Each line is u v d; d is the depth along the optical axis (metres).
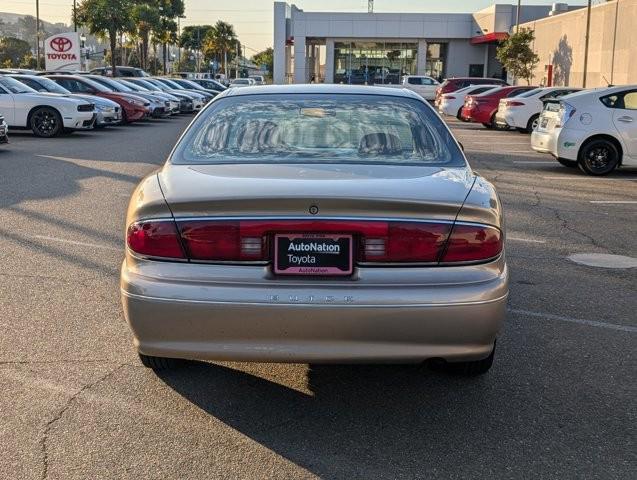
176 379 4.20
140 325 3.40
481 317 3.35
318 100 4.71
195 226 3.35
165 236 3.38
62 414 3.74
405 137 4.33
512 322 5.25
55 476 3.18
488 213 3.43
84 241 7.38
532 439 3.55
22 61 93.94
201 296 3.30
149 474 3.20
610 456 3.40
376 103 4.70
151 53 97.75
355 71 55.97
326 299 3.25
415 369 4.41
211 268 3.34
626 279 6.42
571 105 13.12
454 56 55.34
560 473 3.25
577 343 4.86
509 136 23.19
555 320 5.31
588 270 6.72
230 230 3.33
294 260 3.33
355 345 3.32
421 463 3.32
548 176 13.23
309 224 3.30
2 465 3.26
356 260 3.33
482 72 55.28
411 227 3.32
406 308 3.27
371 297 3.26
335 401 3.97
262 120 4.47
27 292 5.71
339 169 3.85
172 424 3.67
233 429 3.63
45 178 11.66
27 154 15.14
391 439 3.55
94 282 6.01
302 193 3.35
